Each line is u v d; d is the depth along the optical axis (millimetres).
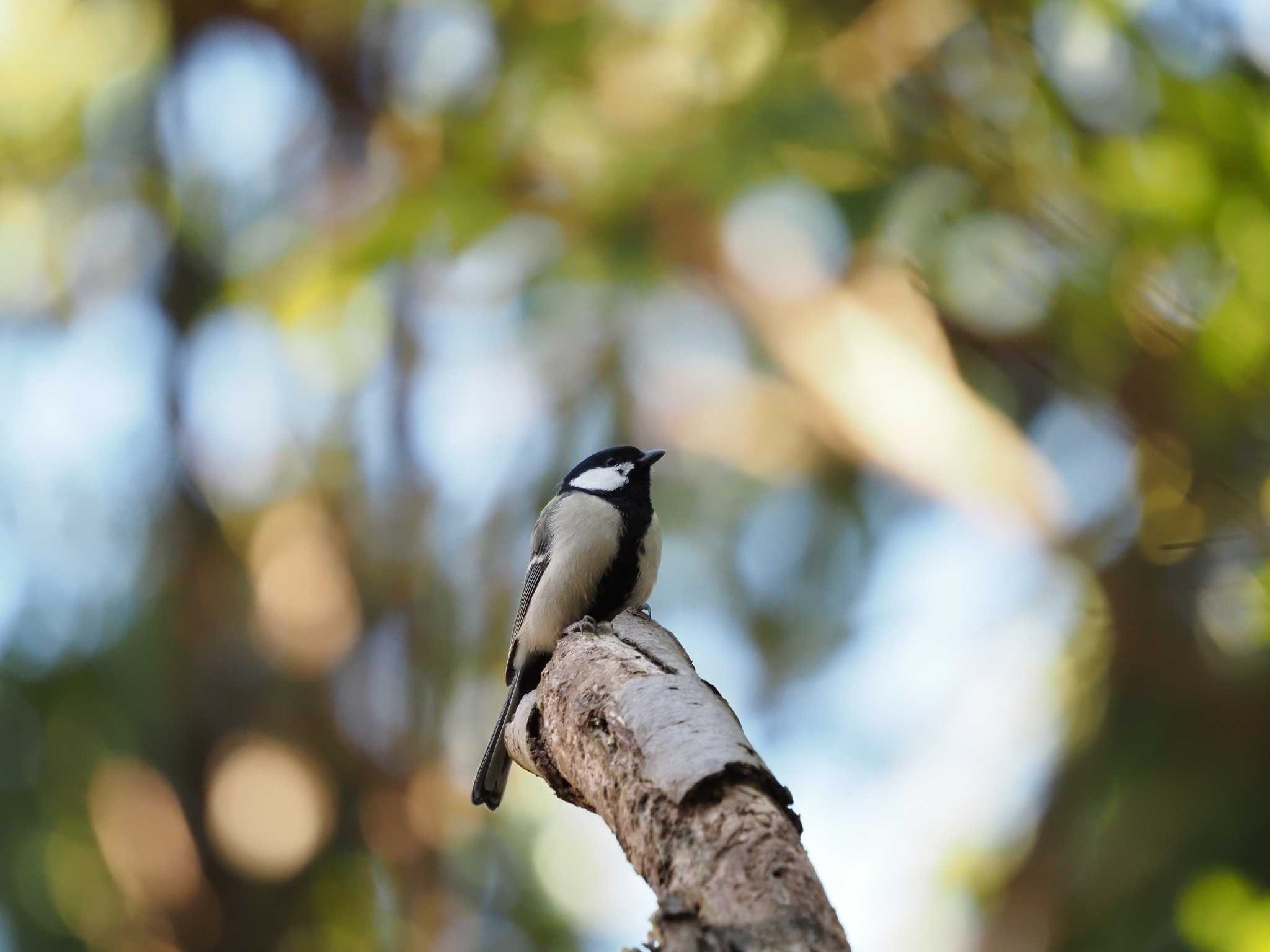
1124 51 9062
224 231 14281
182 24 14266
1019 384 11977
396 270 12461
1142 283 8312
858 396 12320
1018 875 11242
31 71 14367
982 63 10180
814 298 12344
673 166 11172
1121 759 10555
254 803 13281
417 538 14055
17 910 11320
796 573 12555
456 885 13383
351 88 14109
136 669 12414
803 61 11133
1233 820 9805
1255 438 7781
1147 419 8336
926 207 9852
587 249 11844
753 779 3654
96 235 14445
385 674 14070
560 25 11930
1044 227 9164
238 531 14086
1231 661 10398
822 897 3260
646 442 12836
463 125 12234
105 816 12094
